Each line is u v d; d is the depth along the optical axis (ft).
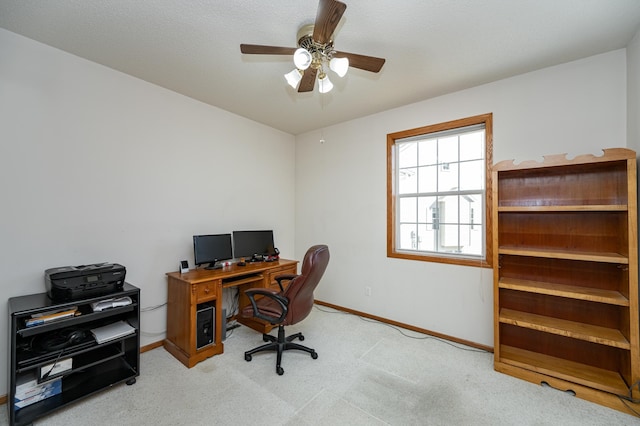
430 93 9.31
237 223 11.34
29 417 5.29
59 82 6.95
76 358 6.45
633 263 5.84
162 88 8.95
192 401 6.14
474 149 9.26
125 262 8.12
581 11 5.50
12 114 6.31
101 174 7.66
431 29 6.08
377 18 5.71
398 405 6.03
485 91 8.64
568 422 5.53
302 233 13.80
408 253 10.37
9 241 6.28
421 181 10.37
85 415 5.69
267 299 8.50
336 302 12.34
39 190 6.66
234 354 8.28
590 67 7.18
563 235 7.32
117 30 6.19
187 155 9.64
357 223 11.70
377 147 11.10
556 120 7.61
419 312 9.91
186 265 9.01
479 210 9.17
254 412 5.80
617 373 6.56
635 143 6.38
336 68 5.61
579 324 6.98
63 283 5.98
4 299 6.19
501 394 6.39
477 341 8.73
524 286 7.09
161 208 8.95
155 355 8.24
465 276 8.98
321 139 12.58
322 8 4.39
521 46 6.73
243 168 11.59
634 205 5.84
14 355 5.25
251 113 11.17
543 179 7.58
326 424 5.47
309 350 7.98
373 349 8.55
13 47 6.31
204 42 6.61
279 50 5.53
